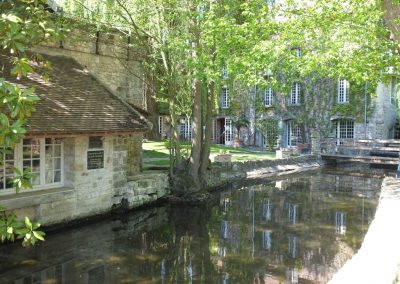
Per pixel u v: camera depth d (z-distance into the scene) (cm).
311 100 3044
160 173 1516
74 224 1106
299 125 3141
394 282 506
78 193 1112
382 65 1095
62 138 1107
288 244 963
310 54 1095
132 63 1554
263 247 941
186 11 1336
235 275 767
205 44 1385
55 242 959
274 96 3231
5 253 873
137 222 1176
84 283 721
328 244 963
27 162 1023
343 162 2716
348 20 1070
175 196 1481
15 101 306
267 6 1091
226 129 3512
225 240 999
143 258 862
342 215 1268
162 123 3378
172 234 1053
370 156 2570
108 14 1445
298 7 1303
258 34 1166
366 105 2789
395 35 823
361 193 1667
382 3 850
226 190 1744
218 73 1162
